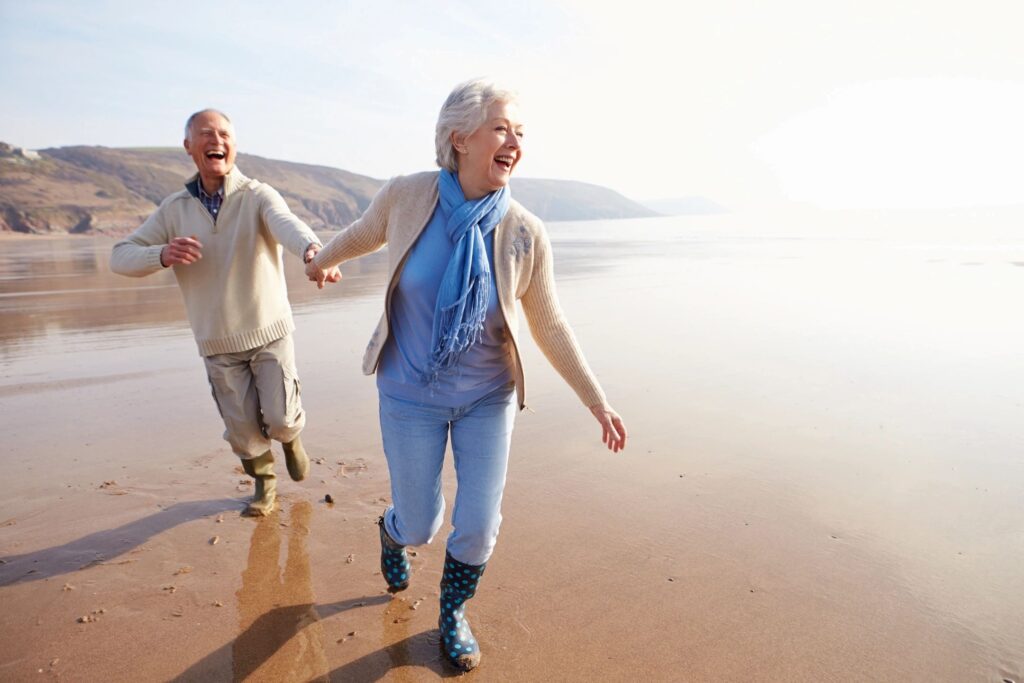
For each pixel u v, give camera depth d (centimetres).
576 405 525
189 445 439
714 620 254
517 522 333
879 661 231
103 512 345
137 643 242
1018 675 223
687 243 2939
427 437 232
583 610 261
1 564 294
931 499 353
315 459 417
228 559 300
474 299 212
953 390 548
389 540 260
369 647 240
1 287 1347
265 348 342
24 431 464
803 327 834
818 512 340
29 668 228
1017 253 1941
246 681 223
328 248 270
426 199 226
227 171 327
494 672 227
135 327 868
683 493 364
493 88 212
